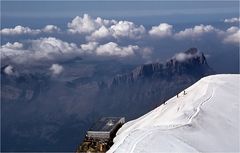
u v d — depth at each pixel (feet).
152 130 260.01
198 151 237.04
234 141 267.59
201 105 334.03
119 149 233.35
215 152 243.19
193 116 299.17
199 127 279.49
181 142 242.78
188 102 373.61
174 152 227.61
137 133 252.83
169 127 273.75
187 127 274.57
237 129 291.38
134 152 223.92
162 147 231.30
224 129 285.84
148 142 235.40
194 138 255.50
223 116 312.50
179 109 364.99
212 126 286.46
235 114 322.14
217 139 263.49
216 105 336.90
